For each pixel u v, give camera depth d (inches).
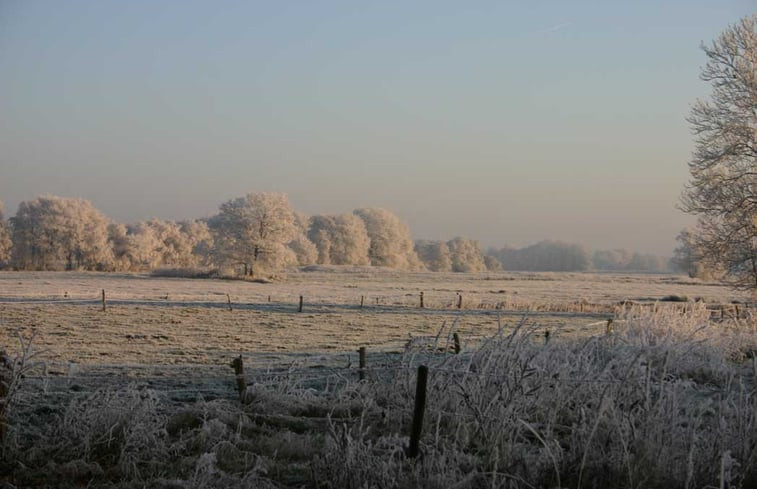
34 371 655.1
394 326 1392.7
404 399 453.7
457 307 1940.2
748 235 1342.3
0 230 4434.1
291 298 2225.6
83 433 389.7
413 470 331.3
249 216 3607.3
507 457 349.1
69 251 4466.0
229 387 593.6
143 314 1544.0
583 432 359.3
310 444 397.7
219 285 3061.0
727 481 313.0
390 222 5851.4
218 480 331.3
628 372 396.8
